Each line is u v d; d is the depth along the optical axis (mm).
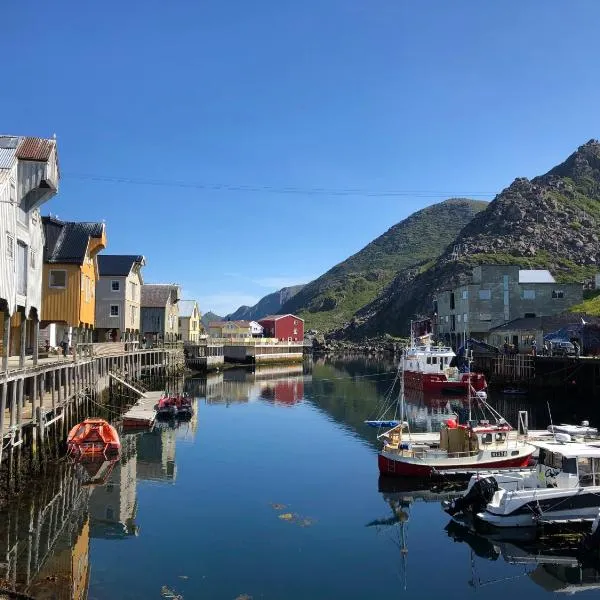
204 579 15844
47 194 26719
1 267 22484
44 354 37094
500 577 16625
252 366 105125
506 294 84938
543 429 36625
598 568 17375
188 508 21953
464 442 27531
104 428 30594
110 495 23234
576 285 84562
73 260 39031
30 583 14953
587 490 19781
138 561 16859
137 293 64562
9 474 22016
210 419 43875
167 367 71938
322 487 25156
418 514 21812
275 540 18938
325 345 157625
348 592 15422
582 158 176750
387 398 57125
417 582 16156
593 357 51000
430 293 145875
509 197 159250
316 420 43688
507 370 61594
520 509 19641
